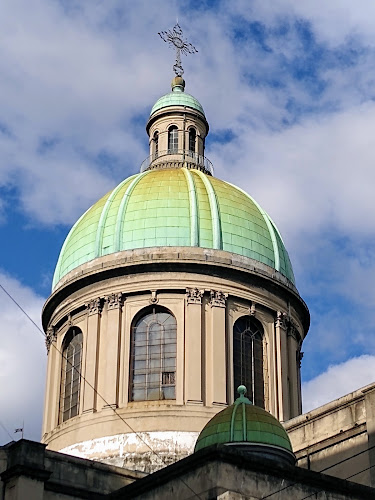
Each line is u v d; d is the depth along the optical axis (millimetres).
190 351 48094
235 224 52250
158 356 48500
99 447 46188
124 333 48969
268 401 49281
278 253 53094
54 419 50000
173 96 59719
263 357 50250
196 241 50688
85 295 50625
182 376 47625
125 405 47281
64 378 51031
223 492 30094
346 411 40594
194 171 55750
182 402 47000
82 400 48375
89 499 36781
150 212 51938
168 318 49188
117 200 53781
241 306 50125
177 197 52562
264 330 50594
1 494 34344
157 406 46875
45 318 53438
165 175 54594
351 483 32750
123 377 47969
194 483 31031
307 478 31875
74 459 37281
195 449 36781
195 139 58906
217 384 47562
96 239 51875
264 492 30828
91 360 48781
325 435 41000
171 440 45750
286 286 51812
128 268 49844
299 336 53031
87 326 49906
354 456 39344
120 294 49656
